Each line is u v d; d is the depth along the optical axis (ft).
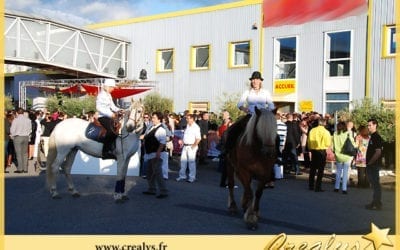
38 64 84.79
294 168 50.29
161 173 33.91
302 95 75.66
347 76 71.00
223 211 29.32
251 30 81.66
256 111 23.52
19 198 32.99
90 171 47.06
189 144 42.55
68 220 26.23
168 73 92.99
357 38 70.03
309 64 74.95
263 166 23.63
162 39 93.97
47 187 33.32
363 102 58.23
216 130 56.90
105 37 95.04
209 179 44.34
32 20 82.74
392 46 67.10
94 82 88.33
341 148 37.73
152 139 34.17
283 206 31.37
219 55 85.92
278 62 78.79
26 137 48.49
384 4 67.56
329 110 73.15
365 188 40.63
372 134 31.42
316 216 28.45
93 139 32.60
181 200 33.01
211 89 86.94
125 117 32.37
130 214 28.07
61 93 92.58
